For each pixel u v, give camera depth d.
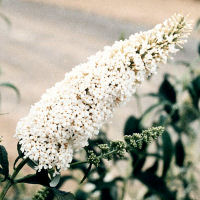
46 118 2.98
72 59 17.25
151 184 4.70
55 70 15.82
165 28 3.17
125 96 3.16
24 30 20.73
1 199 2.94
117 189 5.07
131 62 3.15
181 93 5.36
